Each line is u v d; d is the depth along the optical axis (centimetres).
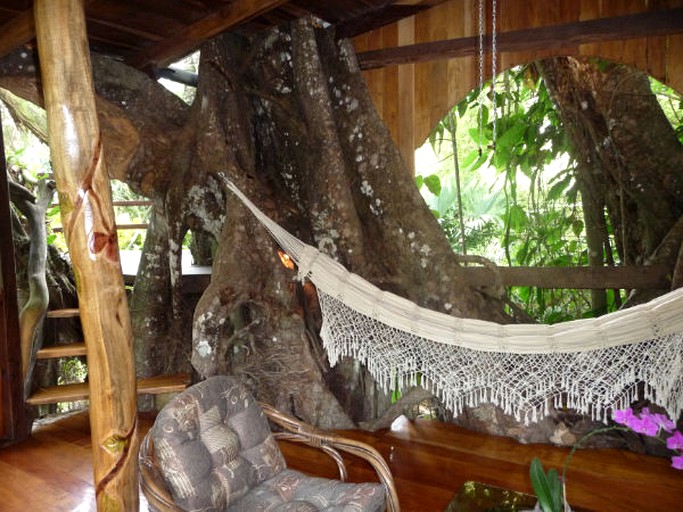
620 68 314
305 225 304
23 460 247
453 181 468
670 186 301
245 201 229
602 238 362
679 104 359
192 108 298
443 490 213
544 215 403
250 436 166
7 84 263
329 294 218
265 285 283
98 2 244
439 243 287
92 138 147
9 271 266
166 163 297
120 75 287
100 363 151
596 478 222
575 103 337
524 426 261
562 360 195
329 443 165
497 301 302
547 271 306
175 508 127
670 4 249
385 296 214
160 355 324
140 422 299
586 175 358
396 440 266
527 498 157
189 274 353
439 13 295
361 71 319
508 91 381
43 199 330
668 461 238
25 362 279
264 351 288
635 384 193
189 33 270
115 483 153
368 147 299
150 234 326
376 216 299
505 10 281
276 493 159
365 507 141
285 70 311
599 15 262
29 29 227
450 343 204
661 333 177
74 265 149
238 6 248
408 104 310
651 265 280
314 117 292
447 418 289
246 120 307
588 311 374
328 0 282
